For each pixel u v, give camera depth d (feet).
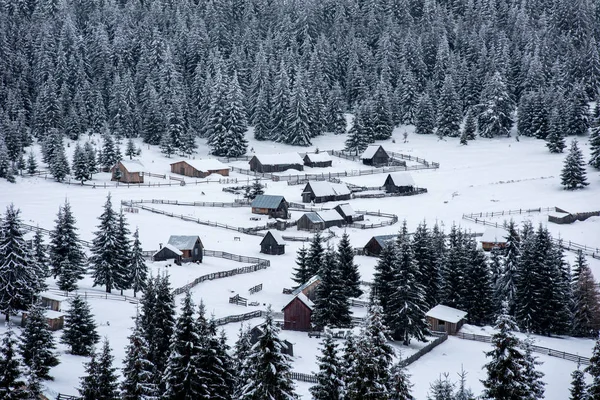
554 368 218.18
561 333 270.05
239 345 147.84
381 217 392.68
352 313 234.79
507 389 122.52
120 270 254.06
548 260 269.85
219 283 277.03
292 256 325.83
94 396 120.67
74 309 185.37
